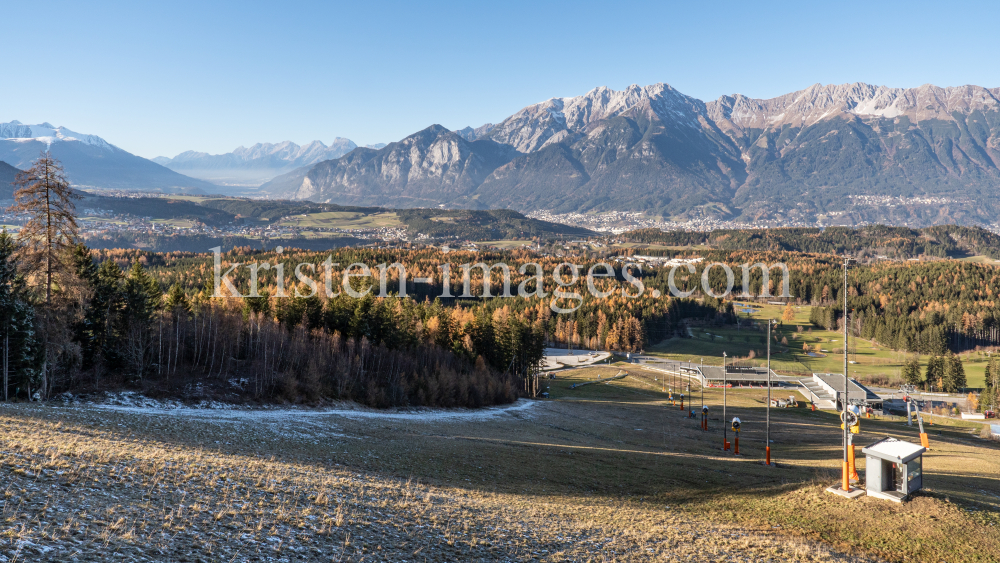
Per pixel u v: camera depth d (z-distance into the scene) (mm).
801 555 22766
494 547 21219
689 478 37906
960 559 22516
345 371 68562
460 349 96812
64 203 44094
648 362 154125
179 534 17219
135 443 29234
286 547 17906
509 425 62406
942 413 111562
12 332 42969
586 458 43188
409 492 27438
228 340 68812
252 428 41000
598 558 21328
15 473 19609
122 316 59750
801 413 99188
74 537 15484
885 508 26734
